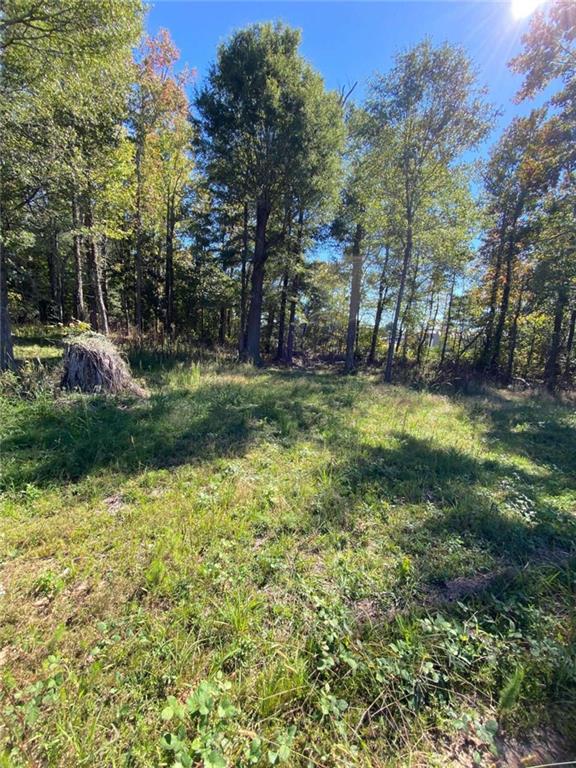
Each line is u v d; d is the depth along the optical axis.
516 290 16.47
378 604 2.23
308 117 12.09
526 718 1.61
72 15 6.44
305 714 1.57
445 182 11.25
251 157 12.78
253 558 2.56
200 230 16.75
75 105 7.64
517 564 2.69
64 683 1.62
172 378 8.30
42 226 8.61
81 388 6.21
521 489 4.07
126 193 11.58
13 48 6.65
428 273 16.70
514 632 2.00
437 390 11.66
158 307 20.30
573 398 11.57
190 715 1.51
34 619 1.97
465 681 1.73
